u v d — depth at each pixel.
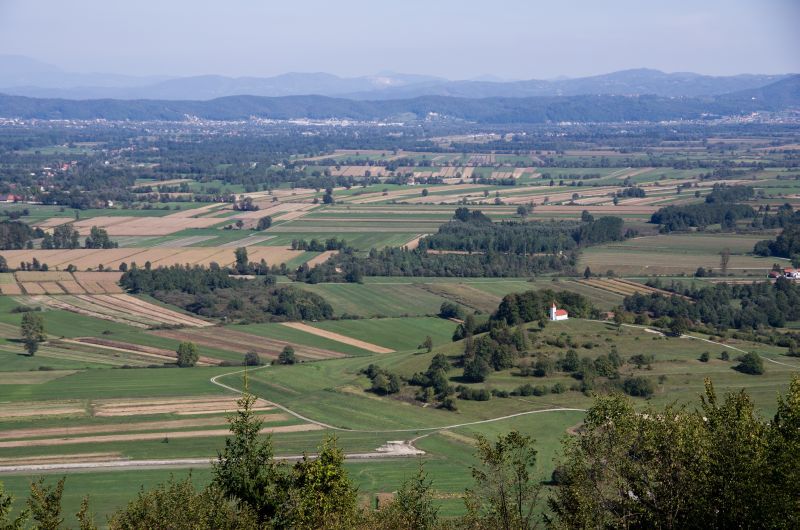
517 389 186.62
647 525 64.75
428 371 198.75
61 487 71.69
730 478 61.97
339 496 68.25
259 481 70.94
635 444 68.31
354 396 193.38
